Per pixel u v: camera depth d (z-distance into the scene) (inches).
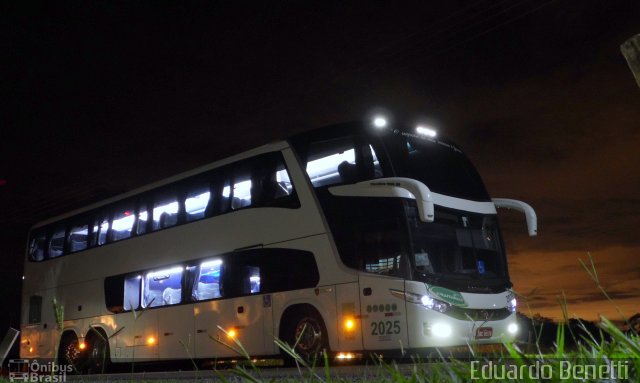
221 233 514.6
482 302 415.5
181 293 535.5
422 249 404.8
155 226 582.2
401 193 410.9
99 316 615.8
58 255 695.1
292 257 456.8
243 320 480.1
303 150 472.7
